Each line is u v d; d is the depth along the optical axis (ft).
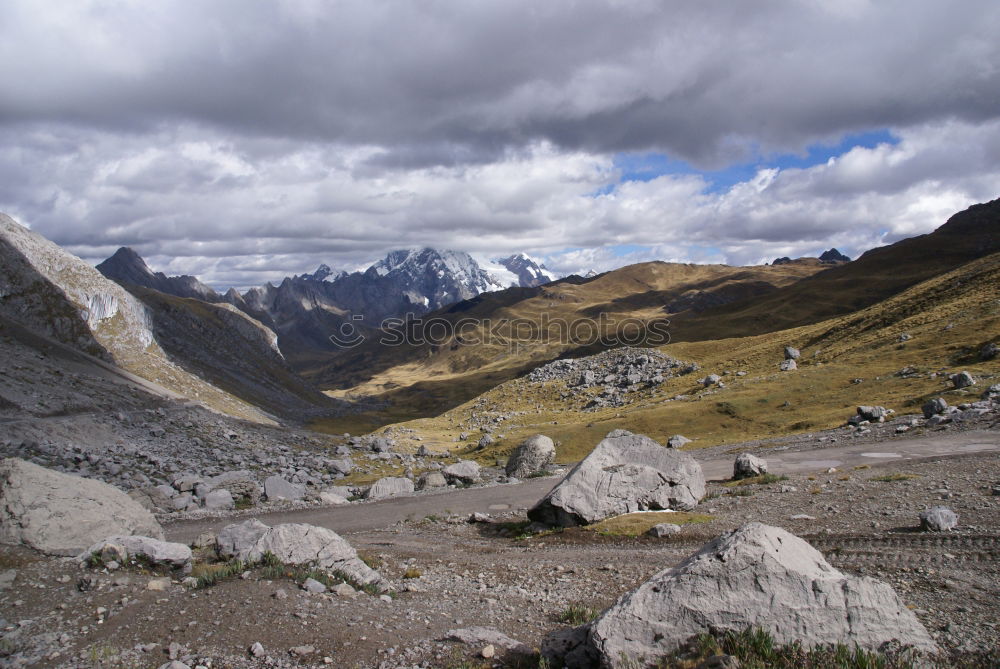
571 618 45.78
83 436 180.86
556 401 456.04
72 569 49.55
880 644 31.17
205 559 61.93
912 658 30.45
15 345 272.92
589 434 282.77
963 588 44.37
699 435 257.34
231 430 262.67
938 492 81.30
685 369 431.84
